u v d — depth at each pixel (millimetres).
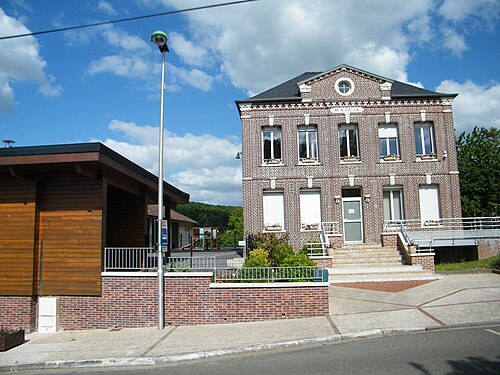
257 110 20734
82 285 11500
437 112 20703
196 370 7473
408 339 8547
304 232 19938
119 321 11359
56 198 11898
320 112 20656
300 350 8367
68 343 9914
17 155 10719
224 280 11461
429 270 15922
